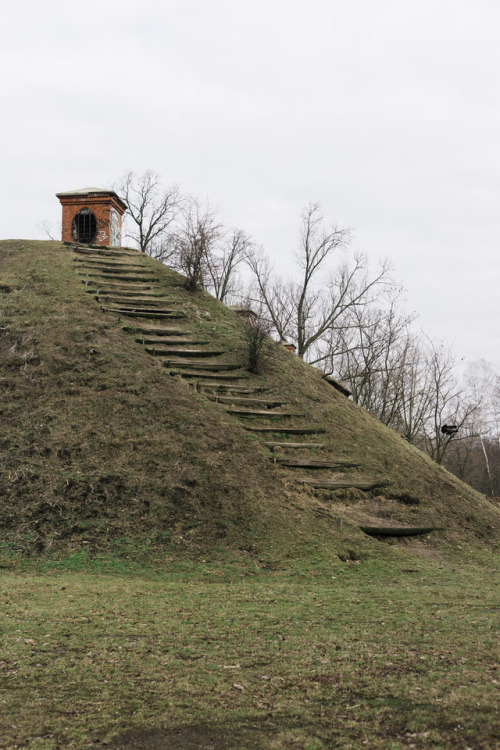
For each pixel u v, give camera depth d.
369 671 5.85
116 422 15.27
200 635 7.10
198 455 14.51
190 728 4.76
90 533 12.05
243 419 17.27
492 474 53.41
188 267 25.06
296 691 5.43
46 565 10.96
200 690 5.48
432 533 14.36
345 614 8.14
